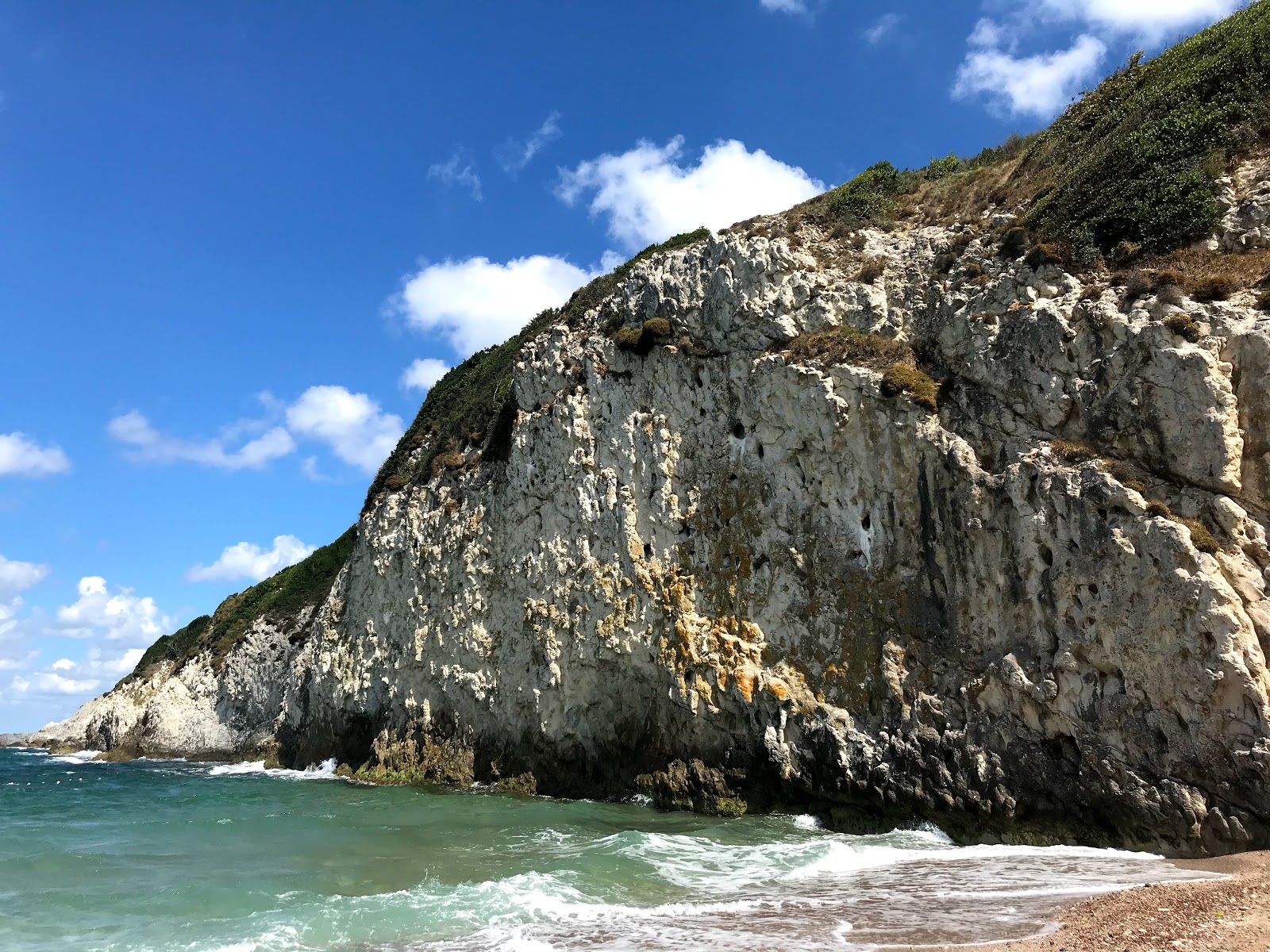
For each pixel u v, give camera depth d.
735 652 21.31
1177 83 20.23
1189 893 10.63
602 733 25.33
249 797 28.56
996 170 24.61
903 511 18.94
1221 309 15.51
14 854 18.08
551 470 28.05
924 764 17.22
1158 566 14.21
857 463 19.98
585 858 15.93
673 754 22.84
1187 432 14.93
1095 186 19.66
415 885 14.50
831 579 20.06
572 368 28.50
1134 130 19.98
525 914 12.22
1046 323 17.67
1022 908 11.18
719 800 21.20
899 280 22.23
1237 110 18.58
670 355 25.16
